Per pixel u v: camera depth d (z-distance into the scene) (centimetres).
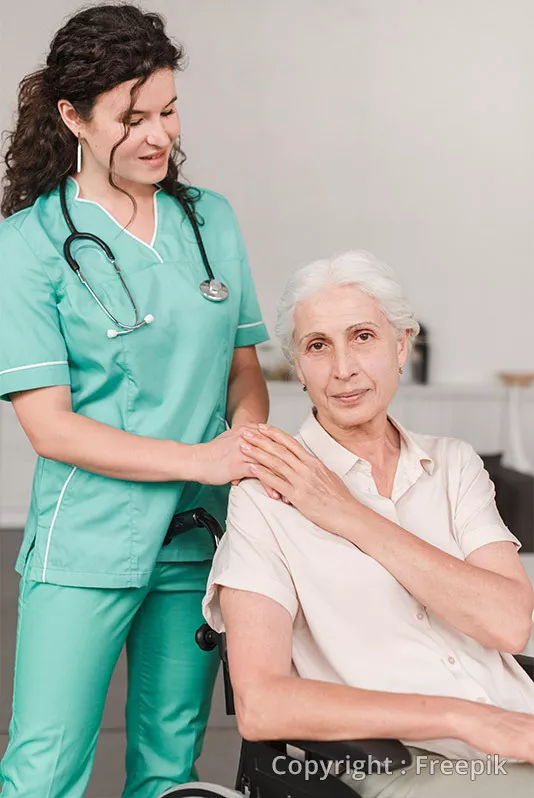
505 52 503
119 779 229
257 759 134
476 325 517
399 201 509
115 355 159
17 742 160
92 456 155
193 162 497
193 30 489
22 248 157
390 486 154
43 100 157
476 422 496
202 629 150
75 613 159
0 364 157
